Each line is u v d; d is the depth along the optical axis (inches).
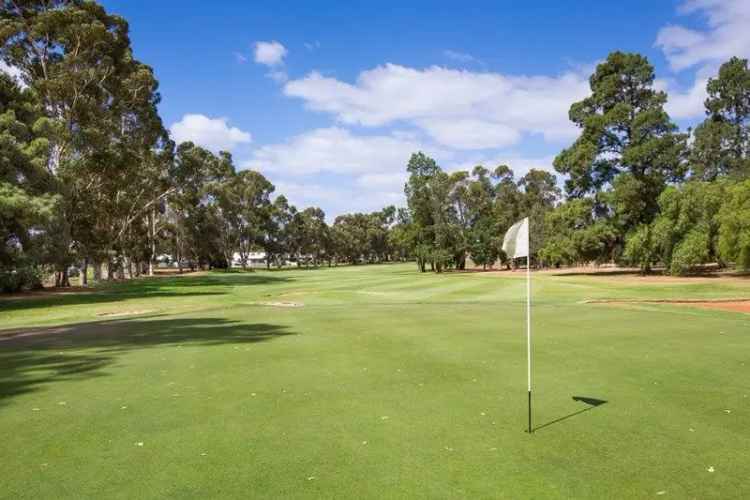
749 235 1456.7
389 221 7155.5
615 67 2298.2
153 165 2394.2
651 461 223.0
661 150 2108.8
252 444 247.4
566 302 950.4
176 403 317.7
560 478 206.8
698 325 623.8
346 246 6176.2
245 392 340.2
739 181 1988.2
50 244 1454.2
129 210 2416.3
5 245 1389.0
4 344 561.9
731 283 1451.8
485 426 269.1
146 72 1875.0
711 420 275.1
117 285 2059.5
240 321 725.3
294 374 389.1
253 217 4347.9
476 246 3262.8
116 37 1798.7
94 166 1770.4
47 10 1678.2
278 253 5423.2
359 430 264.8
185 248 4133.9
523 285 1513.3
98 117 1765.5
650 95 2237.9
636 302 933.2
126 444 250.1
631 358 433.1
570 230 2235.5
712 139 2480.3
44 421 286.5
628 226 2194.9
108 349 513.3
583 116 2372.0
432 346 496.7
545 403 308.7
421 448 239.9
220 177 3767.2
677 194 1862.7
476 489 197.6
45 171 1428.4
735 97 2453.2
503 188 3484.3
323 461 226.2
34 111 1583.4
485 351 469.1
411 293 1261.1
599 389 338.0
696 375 372.2
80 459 232.7
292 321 714.2
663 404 303.9
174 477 212.1
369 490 197.8
